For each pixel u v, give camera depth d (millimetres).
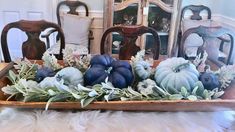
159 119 910
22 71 1062
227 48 2408
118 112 923
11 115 903
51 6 3221
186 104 884
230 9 3010
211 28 1678
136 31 1608
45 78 952
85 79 974
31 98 878
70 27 2863
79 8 3145
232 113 945
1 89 936
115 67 1016
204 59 1182
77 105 872
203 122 905
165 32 2918
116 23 2854
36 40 1658
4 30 1575
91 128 857
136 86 992
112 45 2773
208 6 3232
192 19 3055
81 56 1176
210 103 885
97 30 3270
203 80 980
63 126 860
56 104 865
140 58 1129
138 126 878
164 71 1003
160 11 2863
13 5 3258
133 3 2770
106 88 916
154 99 908
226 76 1023
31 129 855
